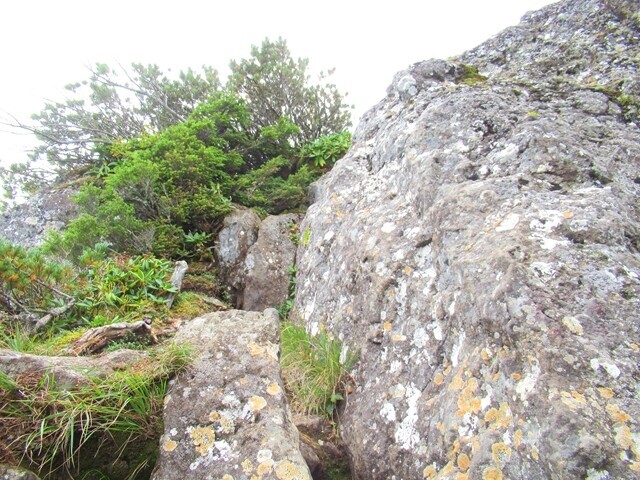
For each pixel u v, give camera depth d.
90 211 5.76
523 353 2.08
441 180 3.60
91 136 9.16
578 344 1.97
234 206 6.88
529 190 2.98
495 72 5.42
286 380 3.50
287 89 9.27
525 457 1.84
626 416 1.73
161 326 4.23
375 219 4.03
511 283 2.27
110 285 4.41
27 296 3.93
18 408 2.12
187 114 9.82
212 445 2.21
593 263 2.33
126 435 2.26
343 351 3.55
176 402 2.36
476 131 3.87
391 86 5.93
